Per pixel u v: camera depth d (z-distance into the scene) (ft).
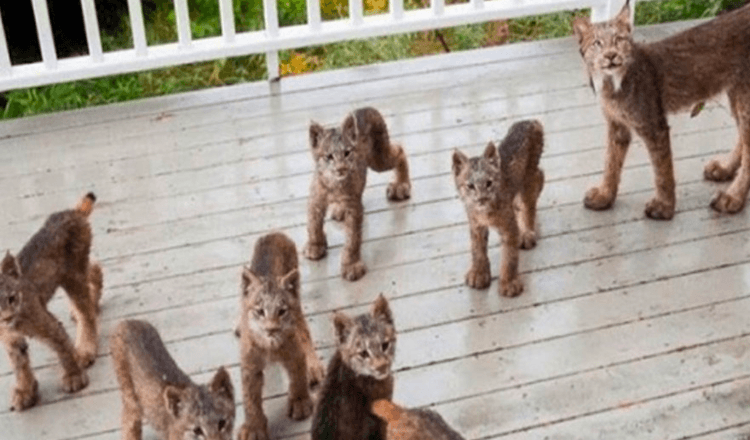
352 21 21.18
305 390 14.56
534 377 15.15
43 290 14.78
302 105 21.01
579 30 17.04
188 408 12.41
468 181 15.52
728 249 17.26
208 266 17.26
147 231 17.99
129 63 20.63
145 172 19.38
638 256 17.17
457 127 20.20
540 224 17.87
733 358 15.30
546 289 16.60
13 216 18.43
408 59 22.22
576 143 19.66
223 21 20.70
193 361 15.60
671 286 16.57
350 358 13.24
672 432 14.29
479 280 16.56
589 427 14.38
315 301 16.56
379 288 16.74
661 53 17.21
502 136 19.92
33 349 15.96
